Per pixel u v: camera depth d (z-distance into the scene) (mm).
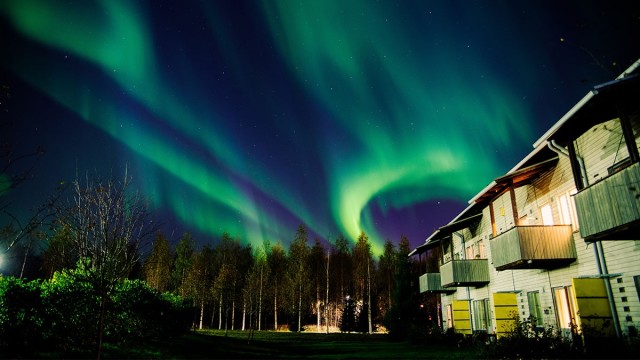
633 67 9422
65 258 10500
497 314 18453
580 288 12570
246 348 22828
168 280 51656
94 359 11969
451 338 25297
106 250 10188
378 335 41375
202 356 16969
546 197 16625
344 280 54312
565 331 15117
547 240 14961
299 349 24406
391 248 53438
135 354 14328
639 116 11102
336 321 55938
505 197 20781
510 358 13383
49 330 12195
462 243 27234
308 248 55781
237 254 56750
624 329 11836
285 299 50906
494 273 22219
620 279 12125
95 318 13633
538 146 14992
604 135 12711
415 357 17625
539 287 17297
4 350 10664
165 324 19078
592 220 10961
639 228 9609
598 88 9648
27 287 11609
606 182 10336
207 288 51625
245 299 50750
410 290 36375
